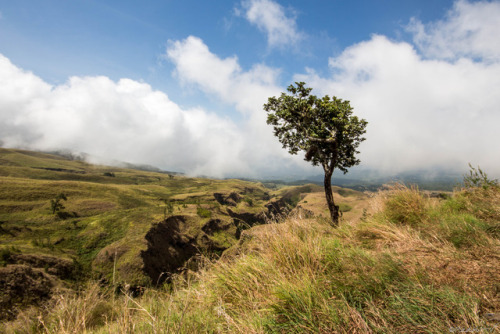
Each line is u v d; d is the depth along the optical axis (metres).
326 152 11.91
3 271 40.88
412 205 5.39
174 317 2.54
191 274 3.46
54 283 46.41
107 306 3.06
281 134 12.88
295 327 1.95
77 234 101.31
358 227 4.95
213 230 120.12
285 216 4.34
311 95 11.35
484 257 2.42
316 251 3.14
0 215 112.38
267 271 3.10
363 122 11.08
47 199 139.12
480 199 5.15
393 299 1.97
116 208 150.00
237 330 2.13
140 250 75.62
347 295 2.27
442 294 1.86
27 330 2.89
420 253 2.85
